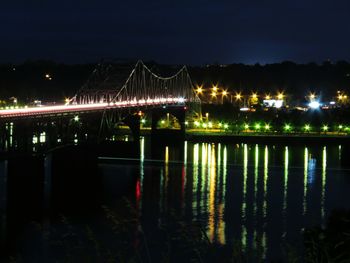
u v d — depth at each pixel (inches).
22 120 3307.1
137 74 6535.4
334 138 6801.2
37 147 3528.5
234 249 709.9
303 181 3762.3
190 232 922.1
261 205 2854.3
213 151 5954.7
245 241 2043.6
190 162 4889.3
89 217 2506.2
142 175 3998.5
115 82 6230.3
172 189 3368.6
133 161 4849.9
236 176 3976.4
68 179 3784.5
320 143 6796.3
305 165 4766.2
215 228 2285.9
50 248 1968.5
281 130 7637.8
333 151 6053.2
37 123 3563.0
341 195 3218.5
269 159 5231.3
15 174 3230.8
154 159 5078.7
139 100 6446.9
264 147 6476.4
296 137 6850.4
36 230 2244.1
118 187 3464.6
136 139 6067.9
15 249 1967.3
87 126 4448.8
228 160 5108.3
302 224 2380.7
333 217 1099.9
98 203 2901.1
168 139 6840.6
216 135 7032.5
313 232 1048.8
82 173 4077.3
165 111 6899.6
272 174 4114.2
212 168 4446.4
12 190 3201.3
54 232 2201.0
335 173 4222.4
